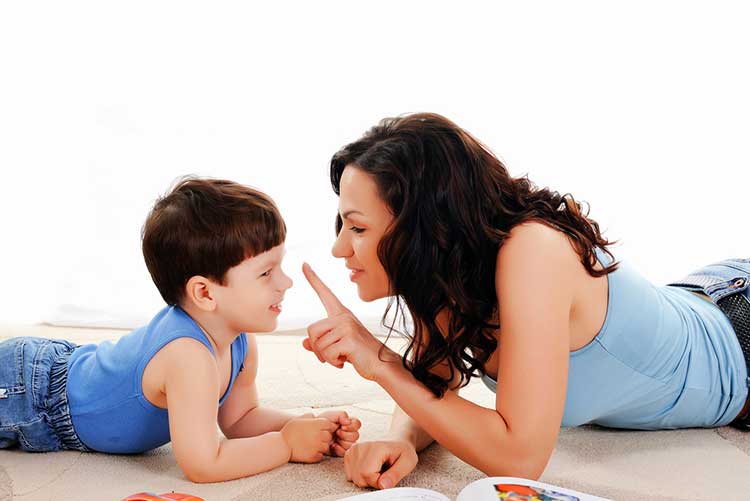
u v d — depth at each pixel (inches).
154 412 49.2
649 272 98.9
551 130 107.3
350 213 44.7
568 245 44.8
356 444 47.3
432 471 48.8
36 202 99.6
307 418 50.7
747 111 104.0
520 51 107.1
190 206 48.3
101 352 52.4
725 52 104.2
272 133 106.0
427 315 44.6
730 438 55.9
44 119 100.9
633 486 46.5
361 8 106.6
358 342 45.9
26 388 51.2
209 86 104.7
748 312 57.4
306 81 106.2
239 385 55.1
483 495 37.7
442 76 107.9
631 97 105.8
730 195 104.3
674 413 55.4
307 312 95.9
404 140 43.9
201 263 47.4
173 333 47.4
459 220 43.2
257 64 105.8
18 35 100.6
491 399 65.1
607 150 106.3
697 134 104.8
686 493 45.5
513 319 42.8
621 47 105.7
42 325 91.0
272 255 49.1
